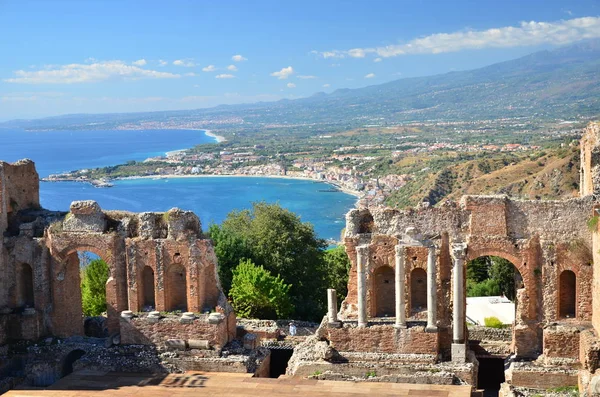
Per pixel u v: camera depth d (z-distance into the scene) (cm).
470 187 15350
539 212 4675
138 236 5184
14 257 5278
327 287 8194
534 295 4706
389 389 4325
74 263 5444
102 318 5797
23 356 5091
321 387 4406
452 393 4212
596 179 4619
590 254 4581
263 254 7562
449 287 4778
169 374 4766
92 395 4341
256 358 4934
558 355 4553
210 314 4956
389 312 5009
